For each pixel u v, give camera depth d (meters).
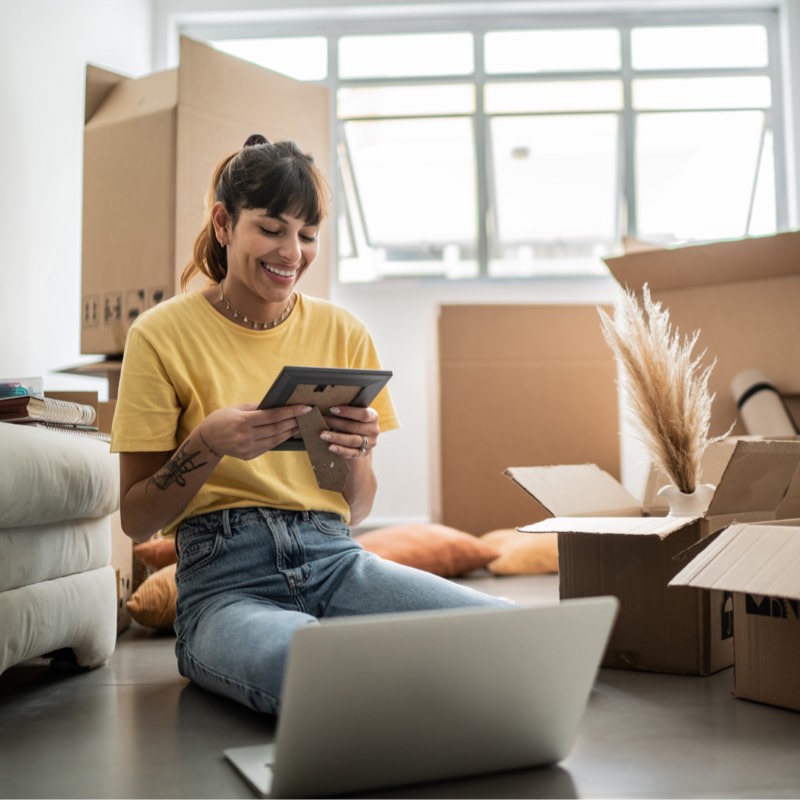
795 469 1.68
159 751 1.21
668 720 1.32
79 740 1.26
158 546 2.43
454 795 1.02
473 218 4.48
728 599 1.68
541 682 1.06
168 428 1.53
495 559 3.00
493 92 4.38
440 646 0.99
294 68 4.43
